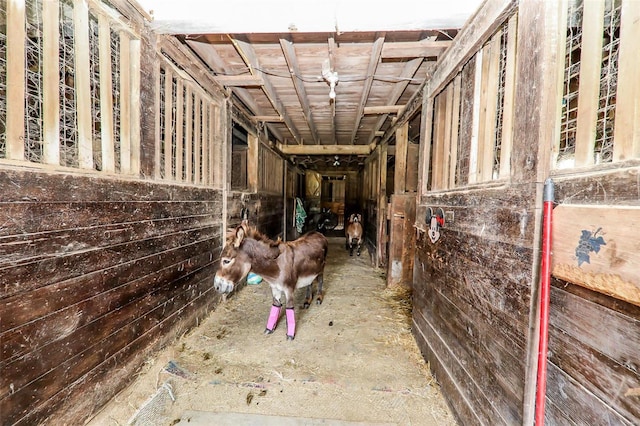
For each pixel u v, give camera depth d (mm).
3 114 1207
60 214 1295
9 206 1093
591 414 816
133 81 1786
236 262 2225
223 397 1756
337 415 1631
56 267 1284
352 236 6105
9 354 1106
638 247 669
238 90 3289
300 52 2439
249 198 4117
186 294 2457
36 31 1260
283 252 2479
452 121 1866
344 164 9250
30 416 1188
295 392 1810
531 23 1085
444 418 1619
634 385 698
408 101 3320
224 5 1766
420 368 2072
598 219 779
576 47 982
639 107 746
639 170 695
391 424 1572
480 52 1532
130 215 1745
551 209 948
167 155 2180
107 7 1538
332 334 2578
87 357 1463
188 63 2375
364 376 1975
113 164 1617
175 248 2270
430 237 2055
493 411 1238
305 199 11281
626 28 786
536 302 1019
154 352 2018
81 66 1418
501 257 1219
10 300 1104
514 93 1204
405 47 2170
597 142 930
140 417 1539
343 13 1673
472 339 1444
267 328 2574
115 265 1634
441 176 2082
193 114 2625
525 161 1092
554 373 960
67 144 1464
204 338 2457
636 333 696
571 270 868
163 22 1833
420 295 2316
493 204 1293
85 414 1458
